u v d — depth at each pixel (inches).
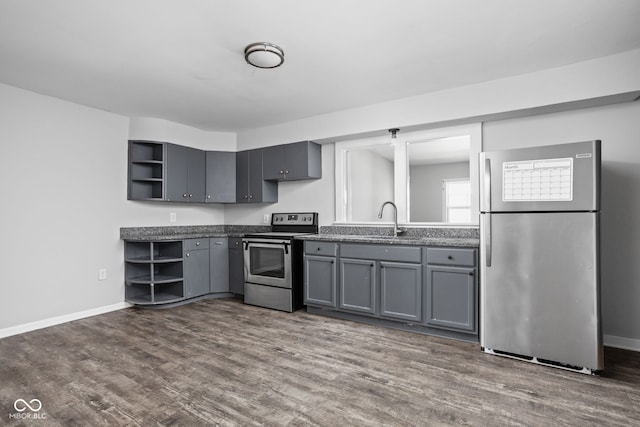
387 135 146.4
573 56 97.5
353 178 185.3
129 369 90.3
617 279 105.9
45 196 127.2
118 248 150.9
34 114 124.3
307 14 76.6
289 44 90.3
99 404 73.6
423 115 127.5
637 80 94.1
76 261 136.0
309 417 69.0
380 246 123.8
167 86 119.3
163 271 164.1
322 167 165.2
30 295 122.6
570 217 88.2
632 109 103.3
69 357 98.0
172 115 153.6
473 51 94.3
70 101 134.3
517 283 95.0
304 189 170.6
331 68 105.0
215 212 195.5
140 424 66.7
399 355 99.4
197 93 126.5
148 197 162.4
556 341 90.0
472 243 108.0
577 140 110.3
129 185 154.9
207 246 165.5
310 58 98.3
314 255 139.9
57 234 130.6
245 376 86.4
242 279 167.5
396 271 120.8
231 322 130.6
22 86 118.7
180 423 67.0
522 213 94.3
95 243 142.6
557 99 104.3
